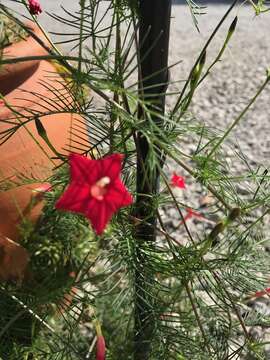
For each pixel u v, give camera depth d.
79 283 0.12
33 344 0.13
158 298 0.12
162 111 0.11
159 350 0.12
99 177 0.09
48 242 0.14
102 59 0.11
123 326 0.13
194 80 0.10
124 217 0.12
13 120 0.13
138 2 0.10
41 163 0.14
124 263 0.12
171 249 0.11
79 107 0.11
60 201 0.09
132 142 0.13
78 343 0.14
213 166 0.11
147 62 0.10
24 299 0.13
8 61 0.09
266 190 0.15
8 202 0.13
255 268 0.13
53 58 0.09
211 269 0.11
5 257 0.14
